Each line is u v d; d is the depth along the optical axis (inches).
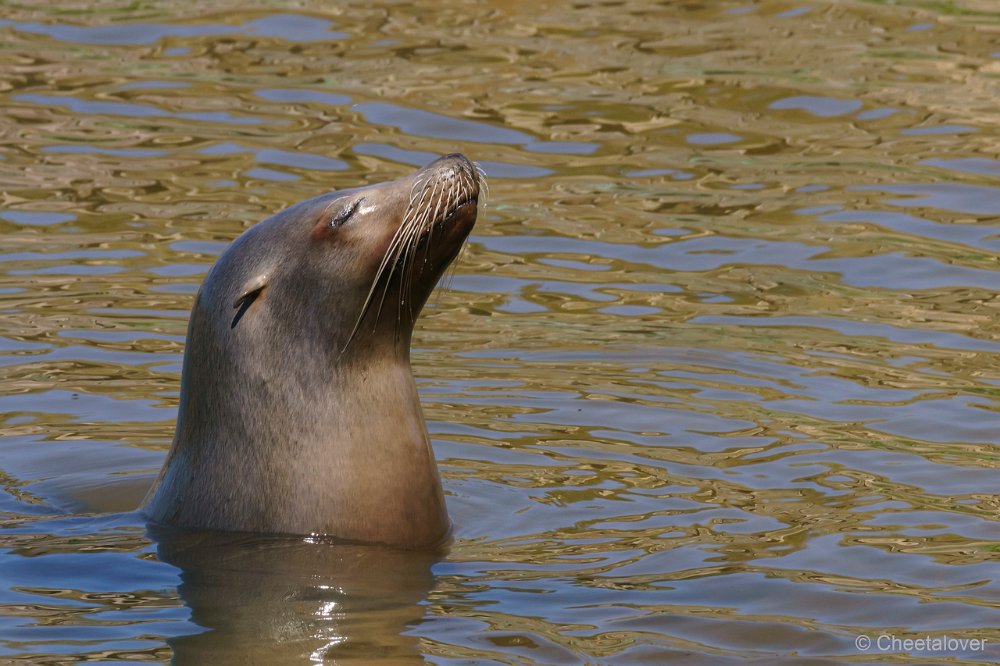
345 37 2945.4
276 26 2987.2
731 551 1167.0
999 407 1531.7
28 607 1059.3
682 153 2443.4
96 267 1974.7
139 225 2128.4
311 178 2293.3
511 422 1499.8
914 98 2657.5
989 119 2568.9
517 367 1667.1
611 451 1418.6
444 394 1577.3
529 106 2610.7
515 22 3046.3
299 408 1210.0
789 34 2979.8
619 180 2338.8
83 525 1238.9
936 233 2126.0
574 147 2455.7
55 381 1606.8
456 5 3129.9
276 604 1064.8
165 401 1561.3
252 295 1226.6
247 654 973.8
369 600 1071.6
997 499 1286.9
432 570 1133.7
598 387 1603.1
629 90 2689.5
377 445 1205.1
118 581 1112.8
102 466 1386.6
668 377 1635.1
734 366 1668.3
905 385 1603.1
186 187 2263.8
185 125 2503.7
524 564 1145.4
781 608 1052.5
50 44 2869.1
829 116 2588.6
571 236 2126.0
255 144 2426.2
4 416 1507.1
